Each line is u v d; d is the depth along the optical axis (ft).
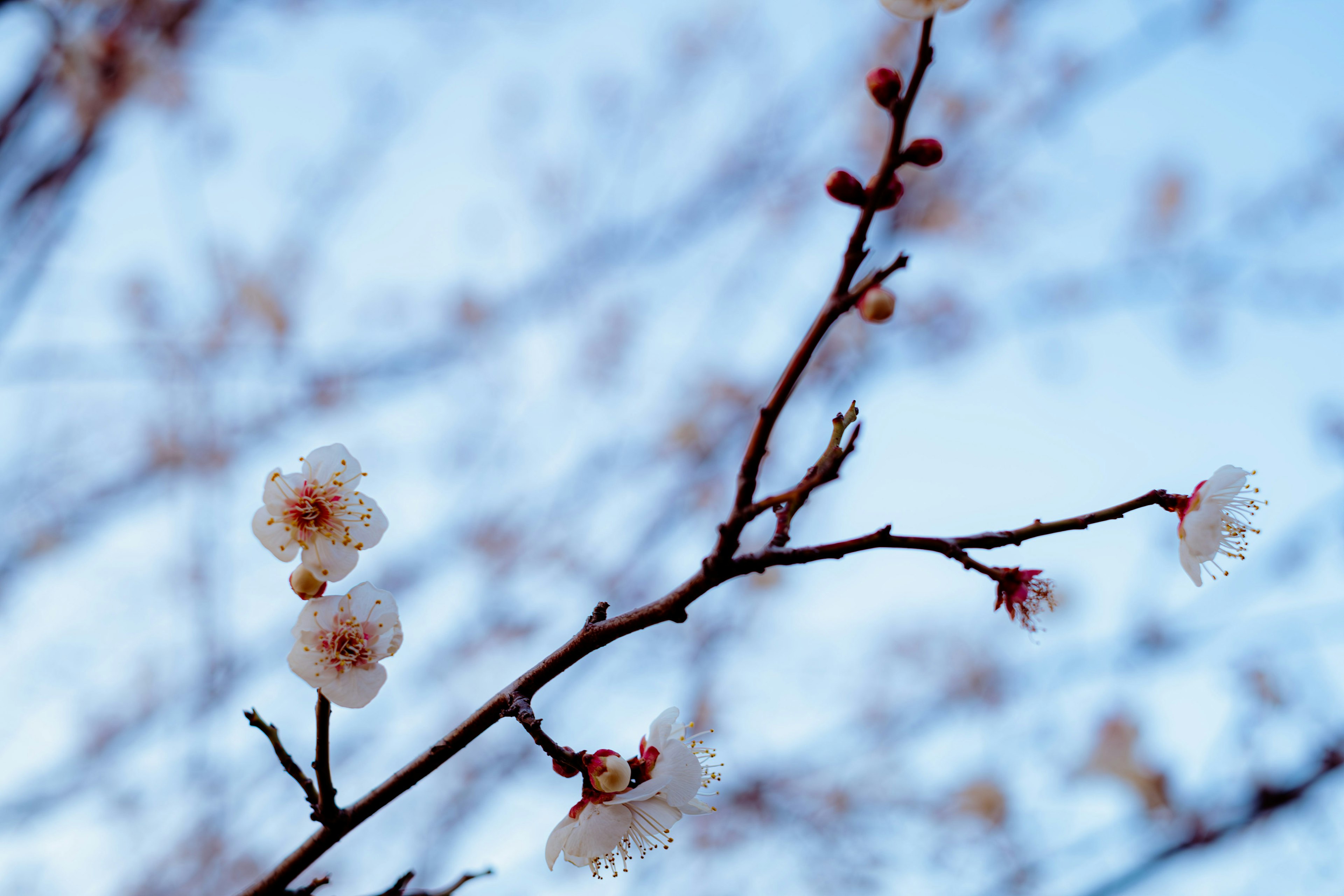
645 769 3.04
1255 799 4.67
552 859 3.01
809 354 2.97
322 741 3.01
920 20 2.95
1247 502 3.11
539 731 3.00
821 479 2.98
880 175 2.96
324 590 3.06
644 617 3.00
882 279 2.96
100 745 7.32
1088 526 3.06
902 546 3.01
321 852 3.01
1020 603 3.03
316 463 3.08
